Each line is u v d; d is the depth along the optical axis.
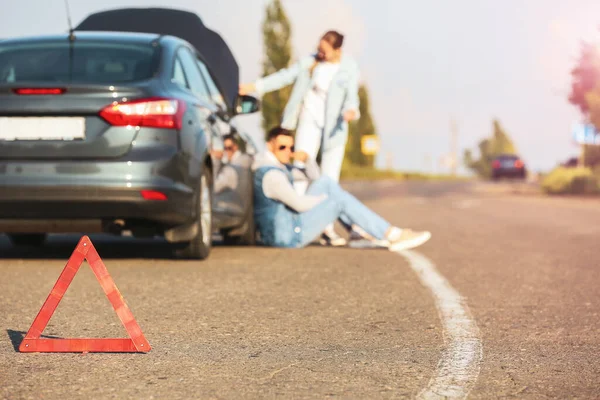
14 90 8.12
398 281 7.84
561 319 6.11
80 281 7.61
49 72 8.48
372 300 6.81
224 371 4.54
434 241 11.74
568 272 8.62
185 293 7.02
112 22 11.91
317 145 11.35
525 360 4.84
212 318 5.99
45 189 8.02
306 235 10.54
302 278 7.95
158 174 8.18
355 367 4.64
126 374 4.46
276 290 7.24
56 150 8.10
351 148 90.38
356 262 9.20
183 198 8.43
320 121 11.30
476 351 5.05
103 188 8.05
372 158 92.44
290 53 65.25
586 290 7.46
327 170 11.30
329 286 7.50
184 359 4.79
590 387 4.29
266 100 62.97
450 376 4.46
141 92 8.25
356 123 92.19
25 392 4.11
